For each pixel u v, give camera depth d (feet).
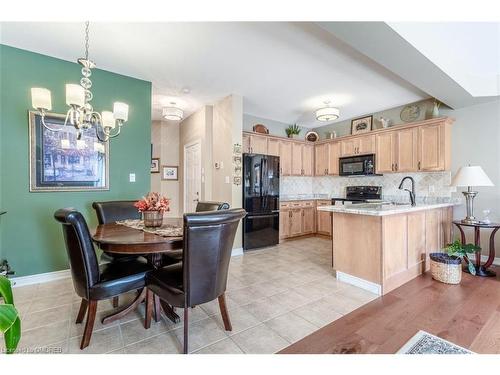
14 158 8.67
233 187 13.15
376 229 8.30
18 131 8.71
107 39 8.07
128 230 6.75
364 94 13.02
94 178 10.08
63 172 9.45
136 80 11.09
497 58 9.51
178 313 7.07
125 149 10.83
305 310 7.15
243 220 13.69
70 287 8.67
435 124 12.71
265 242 14.64
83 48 8.62
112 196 10.52
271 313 6.98
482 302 7.61
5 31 7.69
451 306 7.36
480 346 5.47
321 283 9.17
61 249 9.52
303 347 5.49
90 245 5.46
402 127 13.97
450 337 5.82
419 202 13.99
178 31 7.61
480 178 9.79
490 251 10.28
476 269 10.15
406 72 8.64
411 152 13.62
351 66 9.93
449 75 8.95
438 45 8.15
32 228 9.00
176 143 20.33
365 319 6.65
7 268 8.29
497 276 9.80
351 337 5.85
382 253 8.17
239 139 13.35
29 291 8.31
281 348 5.45
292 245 15.42
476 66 10.21
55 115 9.25
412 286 8.87
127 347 5.47
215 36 7.89
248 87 12.19
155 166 19.72
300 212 17.66
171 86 12.05
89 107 6.50
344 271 9.29
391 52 7.30
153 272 6.13
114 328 6.23
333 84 11.71
